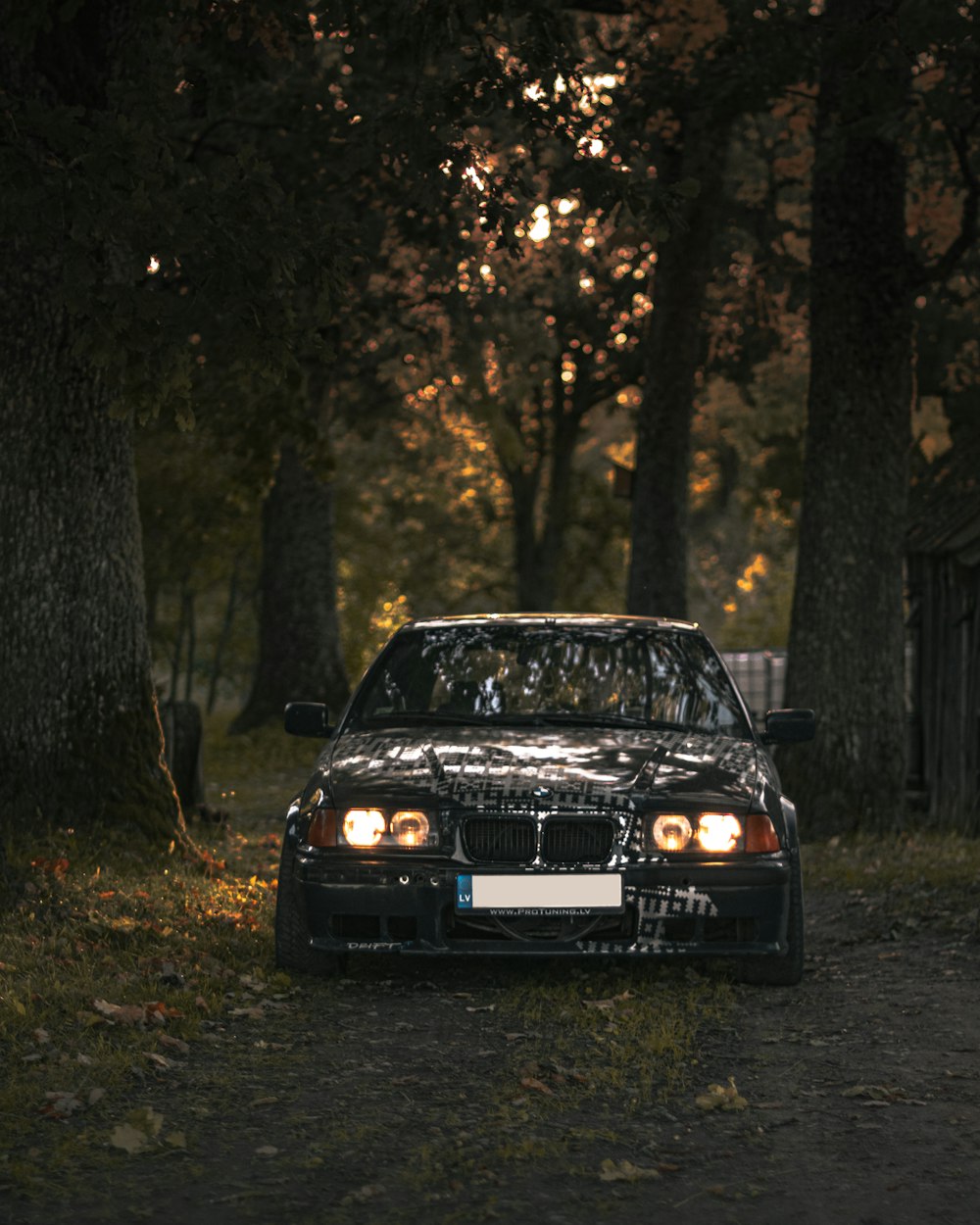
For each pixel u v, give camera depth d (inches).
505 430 1269.7
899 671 525.7
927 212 660.1
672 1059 220.4
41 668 370.6
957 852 467.2
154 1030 227.8
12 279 365.7
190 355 297.7
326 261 300.2
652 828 253.4
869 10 499.5
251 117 572.4
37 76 365.7
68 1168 169.9
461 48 356.5
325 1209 159.0
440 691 301.3
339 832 256.4
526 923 253.8
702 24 518.0
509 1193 164.6
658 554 738.2
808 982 279.1
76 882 319.9
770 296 858.8
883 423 522.0
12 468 369.7
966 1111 195.6
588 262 845.2
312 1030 235.1
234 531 1109.7
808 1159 176.4
